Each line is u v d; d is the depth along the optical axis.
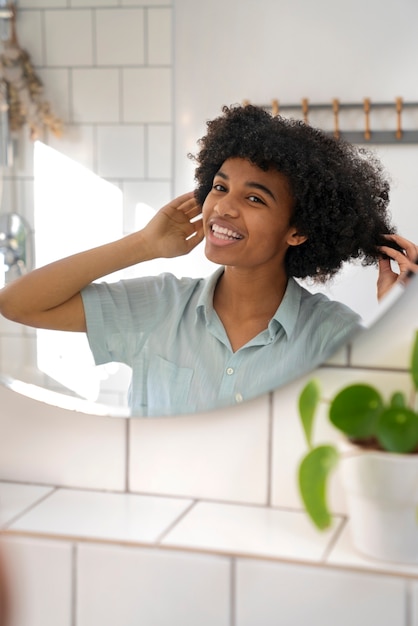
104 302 1.07
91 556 0.99
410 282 0.96
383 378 0.99
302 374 1.00
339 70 0.97
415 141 0.94
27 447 1.12
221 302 1.03
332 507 1.02
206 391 1.03
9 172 1.11
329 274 0.98
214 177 1.03
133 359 1.06
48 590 1.01
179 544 0.96
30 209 1.10
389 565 0.92
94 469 1.10
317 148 0.98
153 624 0.98
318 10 0.97
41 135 1.10
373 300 0.97
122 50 1.06
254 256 1.01
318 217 0.98
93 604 1.00
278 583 0.93
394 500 0.89
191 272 1.05
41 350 1.09
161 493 1.08
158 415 1.05
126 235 1.07
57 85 1.09
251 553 0.94
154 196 1.06
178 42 1.04
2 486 1.12
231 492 1.05
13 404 1.12
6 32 1.11
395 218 0.95
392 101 0.95
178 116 1.05
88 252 1.08
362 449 0.91
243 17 1.00
